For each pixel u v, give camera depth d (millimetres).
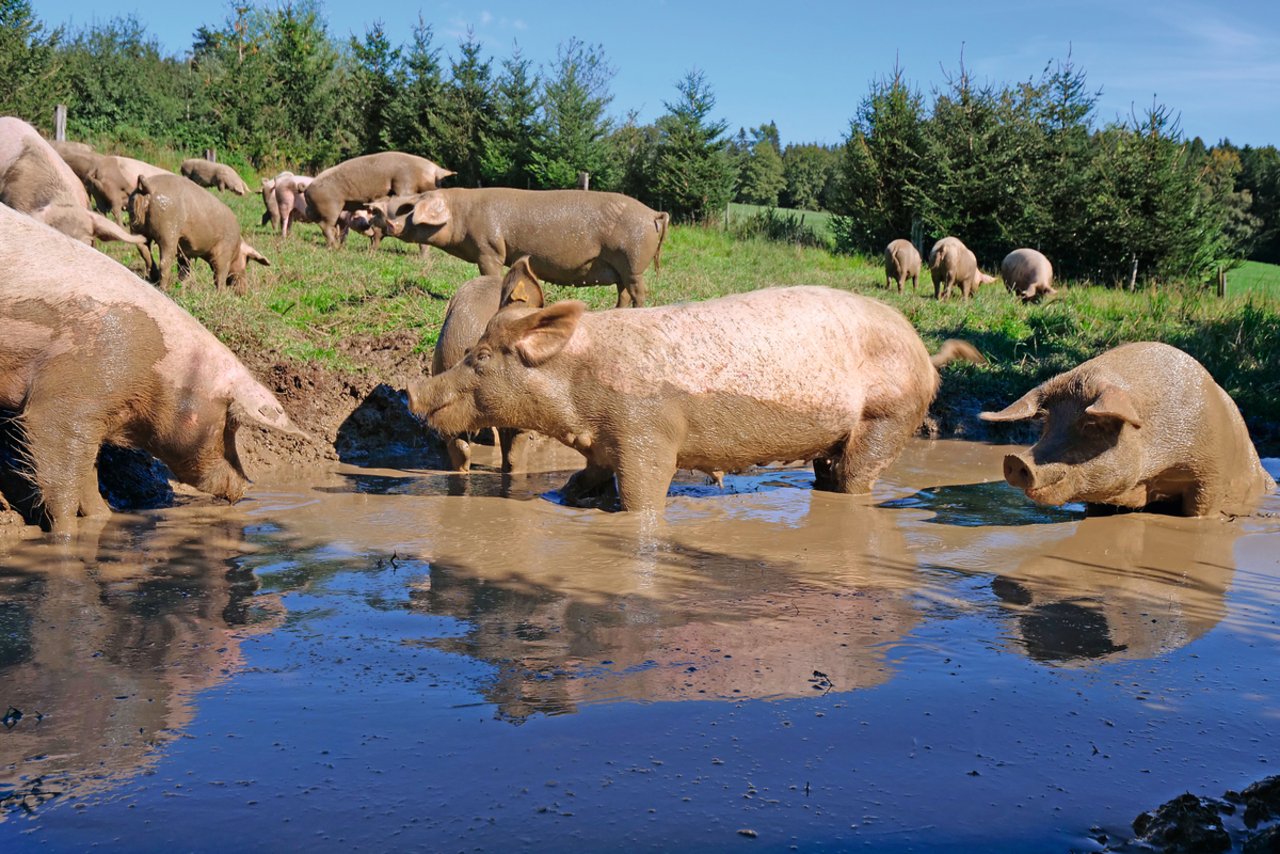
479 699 3971
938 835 3080
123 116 40594
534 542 6484
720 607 5211
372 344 11312
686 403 7457
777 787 3328
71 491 6590
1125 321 16750
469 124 42094
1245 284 33312
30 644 4488
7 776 3289
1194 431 7336
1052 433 7398
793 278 22078
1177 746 3725
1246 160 75188
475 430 7633
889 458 8242
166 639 4594
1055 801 3305
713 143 38562
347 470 8938
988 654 4617
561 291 15562
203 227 12961
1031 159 33125
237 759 3438
